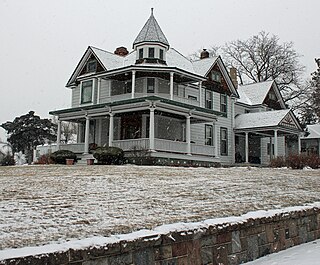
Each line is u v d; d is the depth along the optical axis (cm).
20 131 4497
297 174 1559
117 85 2825
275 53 5056
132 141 2253
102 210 657
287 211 744
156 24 2792
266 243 671
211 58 3253
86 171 1383
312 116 4838
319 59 4006
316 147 4550
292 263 599
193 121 2744
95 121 2805
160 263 494
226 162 3203
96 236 482
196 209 705
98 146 2517
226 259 584
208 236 563
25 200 736
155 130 2603
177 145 2331
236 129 3259
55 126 4791
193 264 532
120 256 455
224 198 853
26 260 379
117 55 3083
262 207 778
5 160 3341
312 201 925
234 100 3366
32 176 1198
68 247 416
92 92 2806
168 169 1528
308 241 794
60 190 880
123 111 2314
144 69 2484
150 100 2172
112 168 1543
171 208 704
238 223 612
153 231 511
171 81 2494
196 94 3003
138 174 1260
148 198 800
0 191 852
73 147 2580
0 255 382
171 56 3095
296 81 4916
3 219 567
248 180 1205
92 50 2911
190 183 1062
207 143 3041
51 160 2450
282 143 3869
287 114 3156
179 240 518
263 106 3688
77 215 609
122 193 855
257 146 3625
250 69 5191
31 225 533
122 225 546
